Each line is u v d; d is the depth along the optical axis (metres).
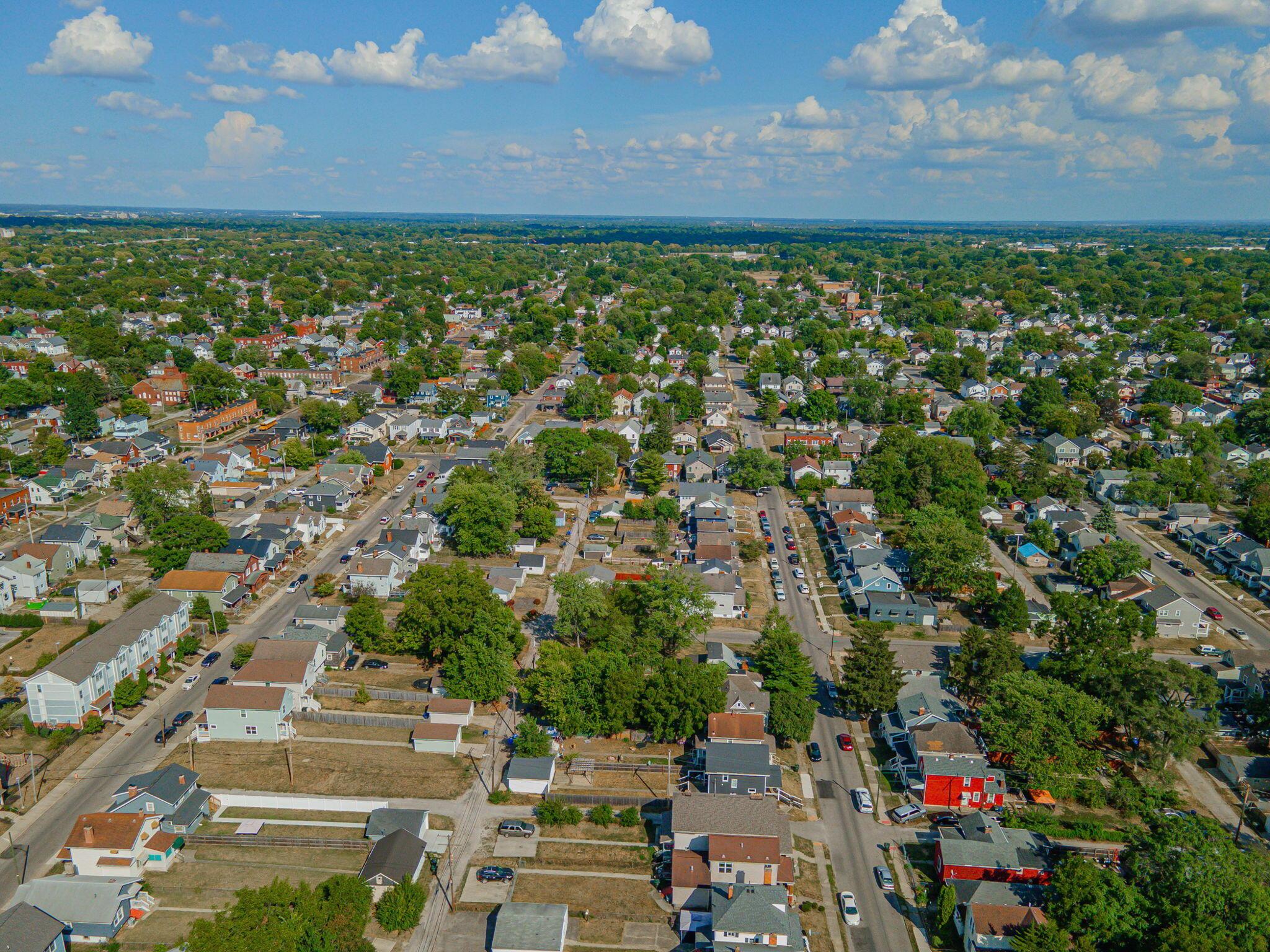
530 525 126.38
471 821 70.69
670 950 58.53
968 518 135.00
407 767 77.50
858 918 61.28
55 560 111.44
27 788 73.31
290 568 118.06
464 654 85.81
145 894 60.59
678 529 134.50
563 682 81.56
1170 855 58.12
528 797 73.94
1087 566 114.69
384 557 111.94
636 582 103.31
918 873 66.12
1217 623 108.00
